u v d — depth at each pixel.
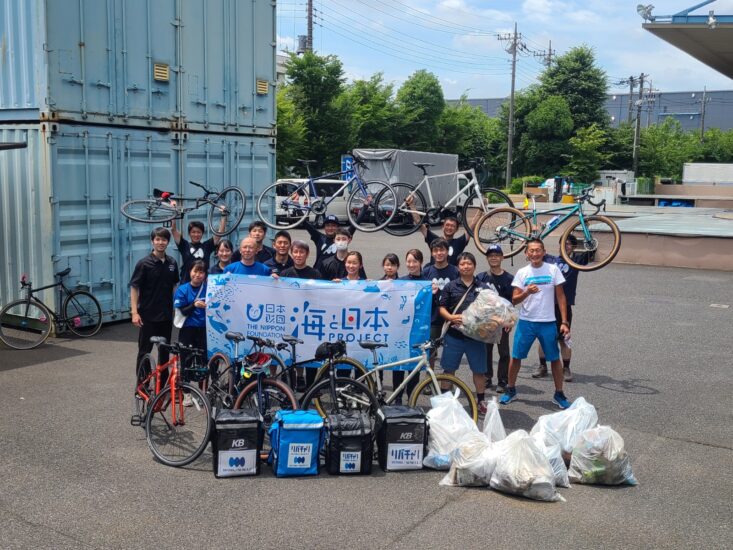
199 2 12.70
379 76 48.94
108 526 5.12
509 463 5.80
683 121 103.25
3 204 11.24
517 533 5.14
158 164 12.27
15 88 10.90
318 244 9.98
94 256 11.44
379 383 7.28
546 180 49.59
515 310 7.26
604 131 56.66
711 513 5.52
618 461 5.96
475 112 68.25
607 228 20.23
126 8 11.55
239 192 12.30
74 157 11.05
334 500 5.64
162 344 6.70
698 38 23.75
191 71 12.65
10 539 4.90
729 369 9.80
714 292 15.76
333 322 7.79
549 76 58.28
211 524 5.18
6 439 6.85
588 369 9.77
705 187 53.91
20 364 9.61
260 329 7.79
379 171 28.91
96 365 9.59
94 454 6.50
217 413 6.20
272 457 6.23
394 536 5.06
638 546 4.98
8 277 11.37
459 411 6.57
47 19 10.49
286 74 40.41
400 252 21.69
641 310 13.77
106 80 11.34
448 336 7.61
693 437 7.24
